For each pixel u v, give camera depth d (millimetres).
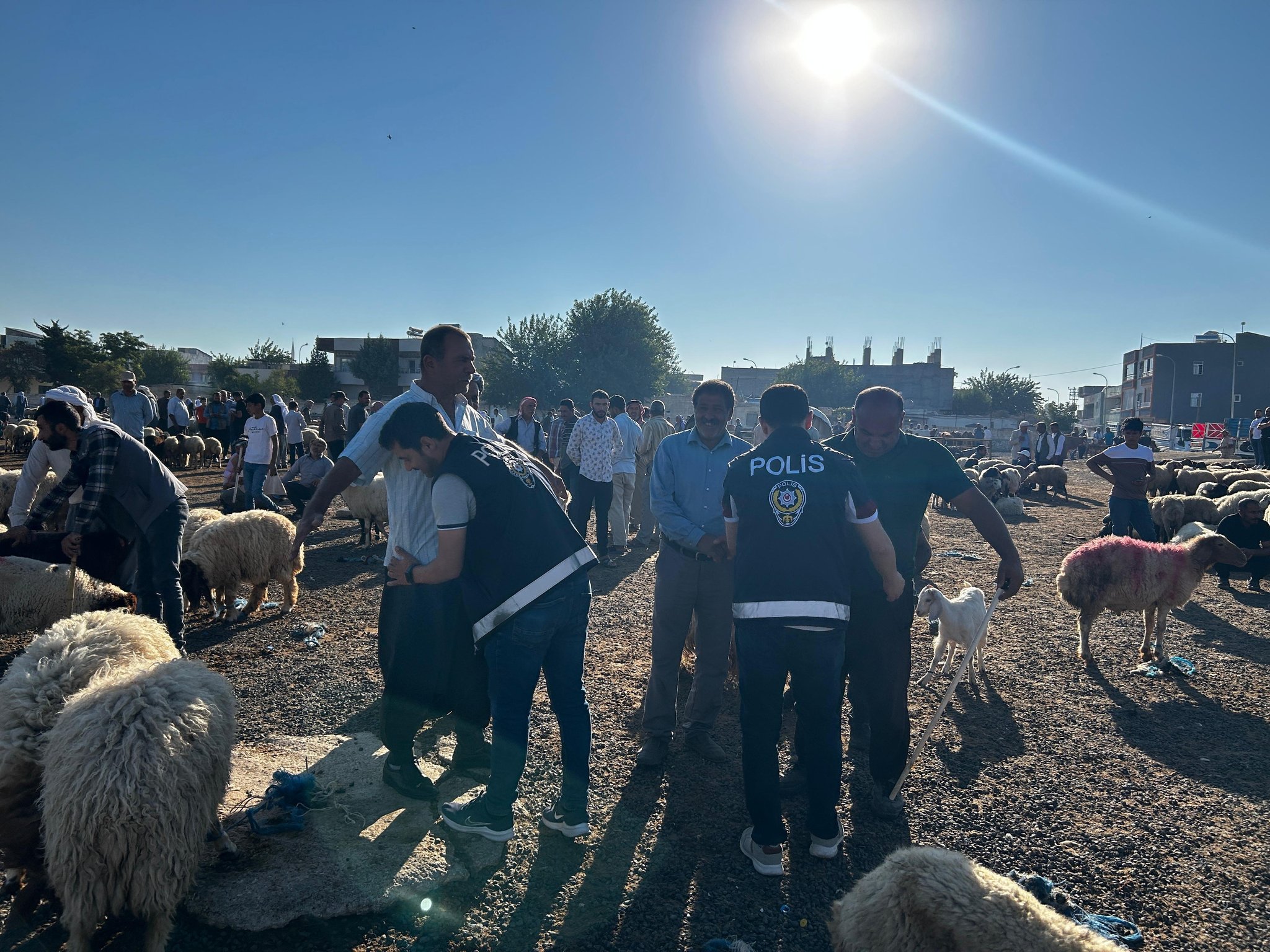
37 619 4680
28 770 2570
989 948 2062
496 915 2730
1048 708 4766
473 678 3400
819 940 2668
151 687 2572
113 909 2379
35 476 4828
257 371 70750
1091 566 5461
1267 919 2797
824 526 2924
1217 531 8234
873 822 3424
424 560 3258
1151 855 3180
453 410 3492
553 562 2977
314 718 4293
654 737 3920
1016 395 86000
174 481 4859
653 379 52688
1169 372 66750
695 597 3881
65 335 47188
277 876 2809
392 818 3219
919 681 5297
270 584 7324
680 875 3000
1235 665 5578
